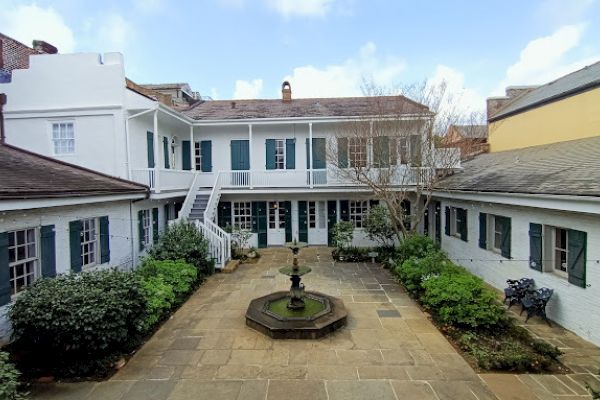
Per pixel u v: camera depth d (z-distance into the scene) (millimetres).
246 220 16484
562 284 7082
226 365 5723
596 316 6238
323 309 7715
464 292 7098
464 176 12695
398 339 6609
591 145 9633
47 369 5453
